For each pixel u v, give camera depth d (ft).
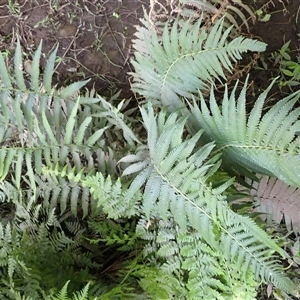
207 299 3.60
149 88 3.91
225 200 3.47
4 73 3.39
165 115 3.66
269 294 4.14
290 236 4.27
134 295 3.65
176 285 3.69
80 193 4.23
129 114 4.30
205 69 3.73
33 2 4.50
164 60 3.69
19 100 3.47
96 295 3.73
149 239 3.82
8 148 3.42
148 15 4.39
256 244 3.57
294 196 3.98
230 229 3.48
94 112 4.08
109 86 4.55
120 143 4.12
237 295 3.65
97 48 4.54
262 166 3.47
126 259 4.19
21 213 4.00
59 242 3.99
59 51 4.53
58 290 3.78
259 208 4.09
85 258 4.06
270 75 4.50
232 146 3.55
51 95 3.61
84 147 3.71
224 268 3.70
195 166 3.35
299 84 4.45
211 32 3.68
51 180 3.93
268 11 4.46
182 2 4.23
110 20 4.52
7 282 3.52
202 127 3.62
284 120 3.22
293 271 4.23
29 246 3.84
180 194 3.39
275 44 4.47
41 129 3.76
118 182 3.51
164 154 3.30
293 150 3.27
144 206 3.39
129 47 4.52
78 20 4.52
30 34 4.52
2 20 4.51
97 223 3.99
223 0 4.23
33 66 3.42
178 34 3.92
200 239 3.67
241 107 3.32
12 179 4.02
